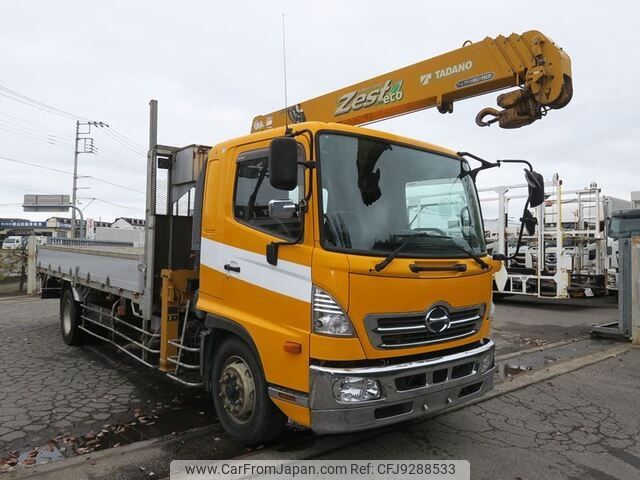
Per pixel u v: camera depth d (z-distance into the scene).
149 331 5.50
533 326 10.70
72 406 5.11
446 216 4.19
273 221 3.72
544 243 13.14
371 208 3.63
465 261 4.01
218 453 3.93
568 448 4.14
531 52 4.97
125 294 5.92
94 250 7.03
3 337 8.80
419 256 3.66
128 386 5.84
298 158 3.53
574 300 15.25
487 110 5.41
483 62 5.30
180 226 5.48
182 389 5.73
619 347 8.17
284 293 3.53
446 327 3.72
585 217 14.07
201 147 5.12
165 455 3.89
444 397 3.67
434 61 5.71
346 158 3.63
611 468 3.79
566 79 4.96
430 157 4.21
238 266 3.97
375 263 3.37
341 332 3.25
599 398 5.49
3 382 5.95
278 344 3.52
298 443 4.11
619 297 8.90
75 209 38.72
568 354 7.75
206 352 4.40
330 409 3.20
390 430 4.44
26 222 58.00
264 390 3.74
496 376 6.39
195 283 5.04
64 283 8.41
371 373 3.25
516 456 3.96
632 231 8.63
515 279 13.59
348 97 6.51
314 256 3.34
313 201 3.40
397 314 3.43
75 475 3.53
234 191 4.14
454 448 4.09
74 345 7.98
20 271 17.73
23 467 3.69
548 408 5.14
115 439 4.28
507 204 13.66
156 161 5.30
